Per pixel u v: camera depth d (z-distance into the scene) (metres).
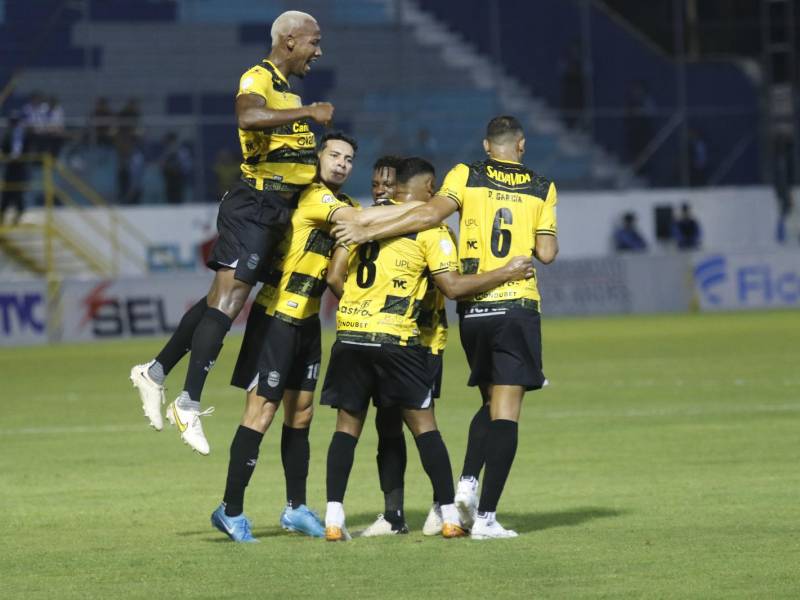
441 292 16.75
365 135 80.19
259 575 14.52
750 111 83.75
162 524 18.23
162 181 72.94
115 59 78.50
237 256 17.02
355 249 16.80
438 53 84.81
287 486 17.66
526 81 84.81
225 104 80.06
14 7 77.50
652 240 79.00
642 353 47.91
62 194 70.12
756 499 18.97
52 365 49.62
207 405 35.22
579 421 29.28
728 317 67.31
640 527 17.03
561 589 13.48
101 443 27.61
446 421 30.06
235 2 81.12
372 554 15.62
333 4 83.56
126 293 63.97
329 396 16.78
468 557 15.29
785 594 13.14
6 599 13.54
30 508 19.64
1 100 75.94
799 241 80.88
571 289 71.62
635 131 82.56
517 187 17.11
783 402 31.95
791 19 83.94
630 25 87.38
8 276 68.88
